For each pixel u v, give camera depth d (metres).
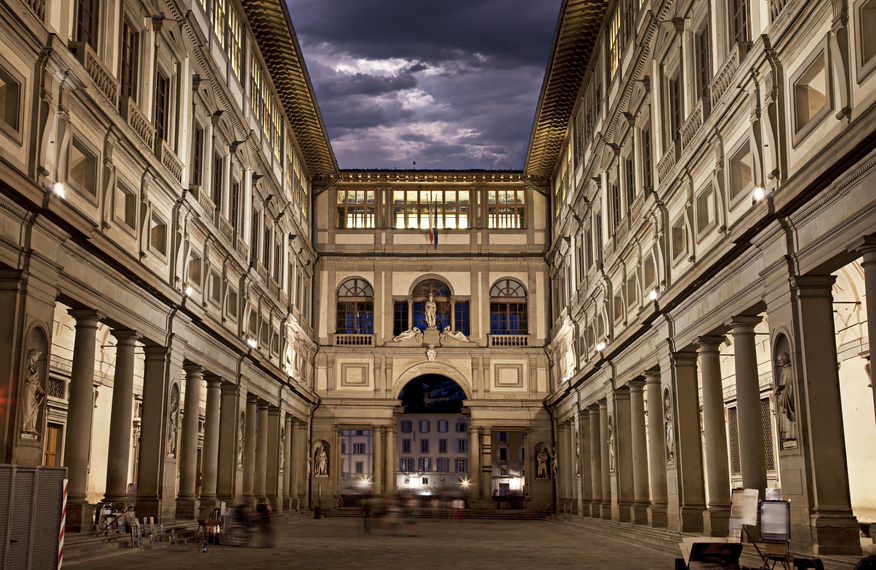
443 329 61.84
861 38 17.69
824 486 19.56
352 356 61.75
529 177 62.97
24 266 19.92
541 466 60.44
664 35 30.89
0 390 19.41
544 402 60.66
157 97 29.81
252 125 43.31
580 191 47.81
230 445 38.84
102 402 35.00
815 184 18.78
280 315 49.41
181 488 33.19
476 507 59.69
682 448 30.00
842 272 27.78
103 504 26.08
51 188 20.62
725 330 27.02
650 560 24.36
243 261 40.25
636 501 35.94
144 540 27.05
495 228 63.34
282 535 35.47
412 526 37.31
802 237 20.17
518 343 62.06
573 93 50.09
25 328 19.83
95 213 24.06
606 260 41.25
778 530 17.16
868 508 27.66
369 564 22.33
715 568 16.48
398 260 62.75
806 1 19.67
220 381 37.03
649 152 34.47
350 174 62.69
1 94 19.86
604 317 42.03
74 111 22.61
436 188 63.94
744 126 23.73
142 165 27.33
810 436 19.77
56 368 31.19
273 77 48.47
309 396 57.56
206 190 35.03
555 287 60.25
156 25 28.97
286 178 52.41
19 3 19.42
